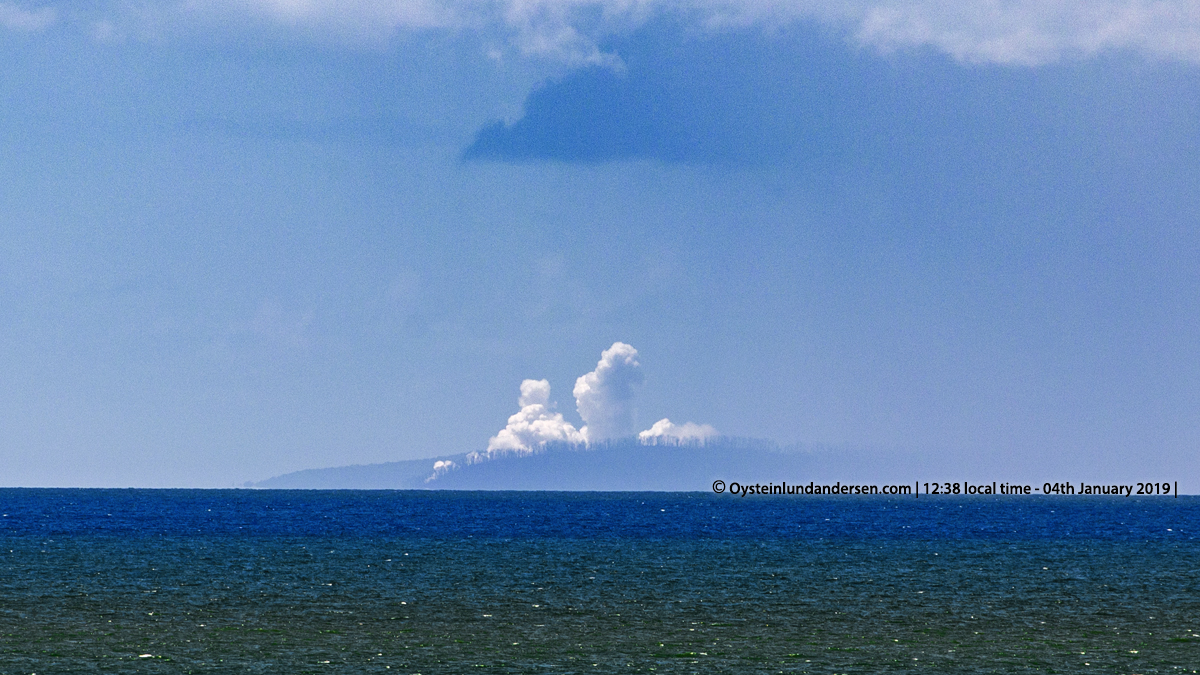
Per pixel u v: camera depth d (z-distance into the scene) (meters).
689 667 173.38
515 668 171.88
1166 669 171.88
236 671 167.62
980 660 178.75
